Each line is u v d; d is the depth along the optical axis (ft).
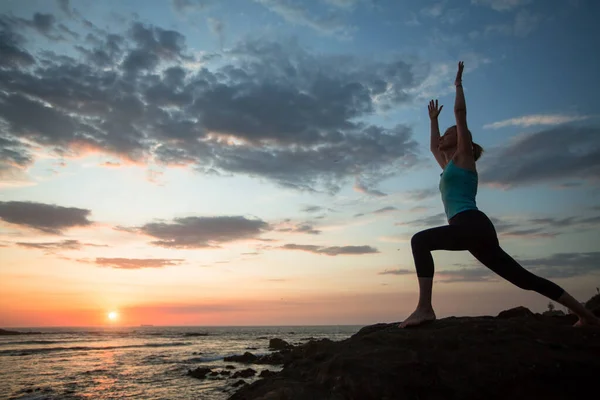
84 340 203.31
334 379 10.60
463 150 12.51
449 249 12.23
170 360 93.04
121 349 135.03
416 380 10.03
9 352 117.29
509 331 11.30
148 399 46.01
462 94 12.91
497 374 9.72
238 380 59.36
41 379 62.34
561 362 9.55
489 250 11.85
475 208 12.00
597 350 9.95
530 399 9.30
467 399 9.61
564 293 11.39
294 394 10.44
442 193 12.78
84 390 52.19
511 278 11.84
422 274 12.36
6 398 47.29
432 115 15.94
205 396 47.60
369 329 15.23
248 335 298.76
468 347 10.76
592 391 9.12
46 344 161.17
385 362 10.68
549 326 11.51
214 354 112.98
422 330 12.10
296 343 148.25
